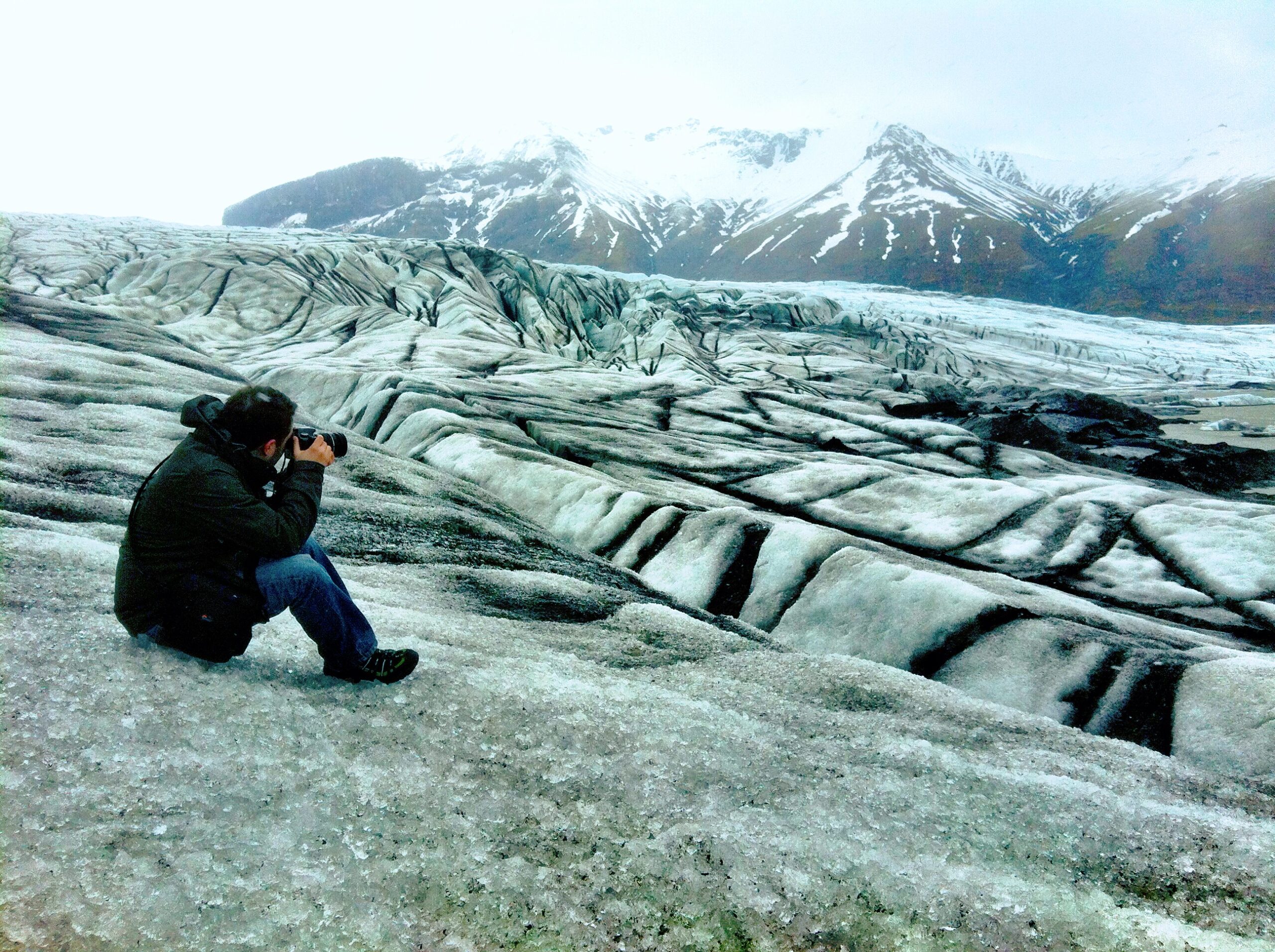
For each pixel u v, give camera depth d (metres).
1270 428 37.44
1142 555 12.84
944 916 2.50
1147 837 3.12
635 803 2.92
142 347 13.95
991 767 3.77
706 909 2.42
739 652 5.86
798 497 15.93
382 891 2.25
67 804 2.23
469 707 3.36
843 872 2.66
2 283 15.23
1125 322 101.88
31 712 2.54
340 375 23.69
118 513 5.92
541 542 9.65
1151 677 7.84
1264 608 10.74
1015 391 36.09
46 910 1.89
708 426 22.64
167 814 2.31
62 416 8.73
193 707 2.80
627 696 3.99
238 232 60.16
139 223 59.12
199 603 2.84
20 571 3.80
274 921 2.07
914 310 90.38
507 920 2.24
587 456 17.75
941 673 8.71
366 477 10.39
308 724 2.93
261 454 2.86
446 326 40.66
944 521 14.43
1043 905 2.59
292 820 2.43
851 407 26.09
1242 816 3.74
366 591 5.55
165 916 1.99
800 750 3.65
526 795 2.84
